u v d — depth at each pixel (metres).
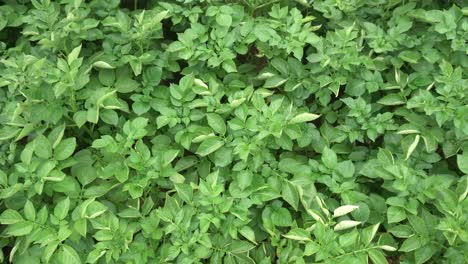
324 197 0.84
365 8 1.05
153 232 0.77
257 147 0.82
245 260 0.78
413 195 0.80
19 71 0.87
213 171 0.87
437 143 0.87
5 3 1.11
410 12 1.00
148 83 0.92
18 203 0.79
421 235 0.78
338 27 1.04
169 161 0.81
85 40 1.00
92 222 0.75
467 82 0.87
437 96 0.95
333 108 0.96
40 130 0.86
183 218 0.77
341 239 0.75
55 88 0.80
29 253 0.77
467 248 0.76
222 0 1.05
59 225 0.74
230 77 0.96
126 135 0.85
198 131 0.86
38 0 1.08
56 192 0.83
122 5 1.17
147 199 0.82
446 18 0.93
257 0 1.03
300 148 0.94
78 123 0.83
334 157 0.83
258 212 0.85
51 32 0.92
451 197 0.77
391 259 0.90
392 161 0.84
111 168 0.80
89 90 0.89
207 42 0.98
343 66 0.91
